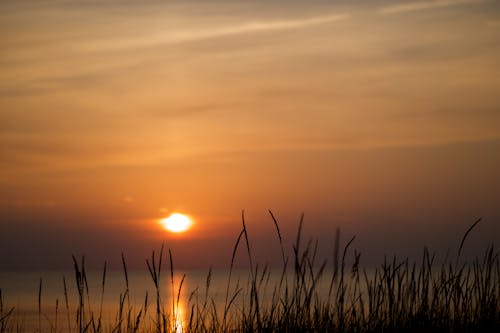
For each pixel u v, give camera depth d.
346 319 6.95
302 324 6.49
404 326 6.94
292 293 6.54
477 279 7.28
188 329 6.96
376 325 6.98
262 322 6.75
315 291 6.93
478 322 7.21
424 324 6.97
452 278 7.24
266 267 6.55
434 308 7.26
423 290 7.04
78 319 6.70
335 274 6.54
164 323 6.70
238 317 7.07
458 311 7.27
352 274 6.93
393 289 6.90
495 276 7.27
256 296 6.52
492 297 7.27
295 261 6.31
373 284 7.01
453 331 7.18
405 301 7.09
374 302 7.01
